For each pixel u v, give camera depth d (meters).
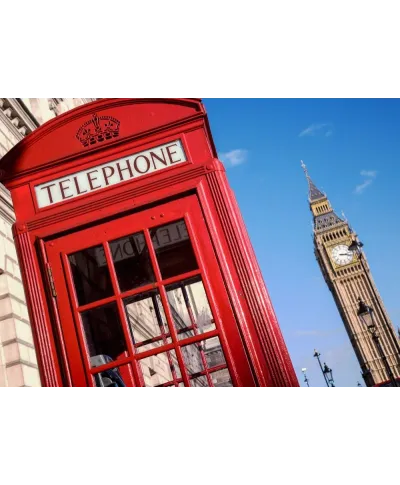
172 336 2.73
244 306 2.71
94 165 3.05
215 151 3.16
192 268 3.27
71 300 2.84
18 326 8.23
